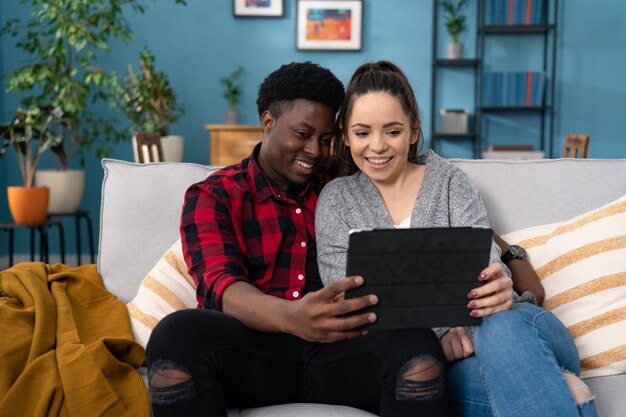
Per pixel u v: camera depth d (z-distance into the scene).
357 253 1.07
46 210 3.92
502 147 4.83
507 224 1.63
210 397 1.12
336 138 1.51
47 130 4.11
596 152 5.20
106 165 1.70
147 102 4.40
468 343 1.28
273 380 1.24
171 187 1.66
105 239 1.65
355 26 5.07
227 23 5.07
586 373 1.36
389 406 1.12
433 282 1.11
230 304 1.22
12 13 4.90
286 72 1.41
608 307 1.39
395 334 1.16
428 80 5.14
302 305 1.12
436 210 1.42
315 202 1.51
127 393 1.26
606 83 5.15
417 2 5.07
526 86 4.95
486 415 1.18
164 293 1.49
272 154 1.43
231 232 1.38
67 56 4.85
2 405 1.20
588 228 1.49
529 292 1.38
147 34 5.05
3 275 1.58
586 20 5.13
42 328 1.35
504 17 4.98
